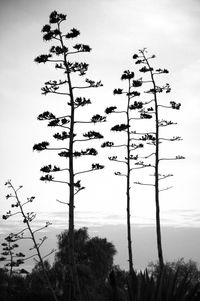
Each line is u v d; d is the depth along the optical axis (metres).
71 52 27.12
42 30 27.50
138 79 34.72
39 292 24.36
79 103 25.84
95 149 25.25
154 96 34.47
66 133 25.58
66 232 59.19
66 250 56.25
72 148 25.38
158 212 31.75
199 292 7.23
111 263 63.00
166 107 34.47
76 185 24.83
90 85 26.45
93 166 24.95
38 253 25.36
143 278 7.59
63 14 27.23
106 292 7.89
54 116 25.52
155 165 32.66
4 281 36.19
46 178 24.89
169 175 32.44
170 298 7.29
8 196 25.91
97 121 25.70
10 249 39.06
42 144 25.25
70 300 9.08
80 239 66.19
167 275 7.58
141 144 33.34
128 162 33.06
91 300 8.11
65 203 24.77
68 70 26.48
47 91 26.28
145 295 7.36
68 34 27.28
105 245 64.88
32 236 25.34
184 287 7.32
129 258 31.16
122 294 7.55
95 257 62.91
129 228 32.25
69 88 26.36
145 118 34.00
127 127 33.28
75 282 21.80
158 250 30.97
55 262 53.94
